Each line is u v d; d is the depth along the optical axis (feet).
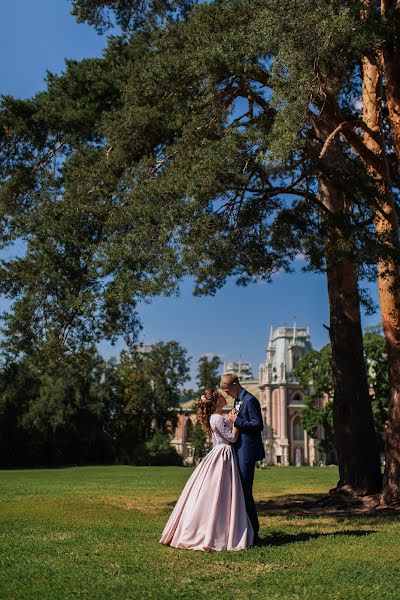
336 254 40.63
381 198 42.47
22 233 43.06
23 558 20.30
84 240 40.81
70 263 40.32
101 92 47.26
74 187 42.83
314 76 34.27
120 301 37.83
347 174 42.70
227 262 39.04
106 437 205.46
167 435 226.58
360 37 33.83
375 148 49.60
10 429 186.80
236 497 23.06
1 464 185.26
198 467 23.80
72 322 42.47
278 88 34.04
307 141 43.60
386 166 43.16
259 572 18.66
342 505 45.70
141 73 42.75
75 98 48.88
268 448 339.77
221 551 21.74
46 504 43.50
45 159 49.47
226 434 23.70
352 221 44.78
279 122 33.04
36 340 42.42
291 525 32.76
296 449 338.95
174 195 36.19
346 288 52.42
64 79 49.29
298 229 42.09
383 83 52.03
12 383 181.47
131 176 40.32
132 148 42.68
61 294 41.42
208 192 35.40
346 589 16.49
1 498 49.96
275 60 33.86
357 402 51.03
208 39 39.06
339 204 52.80
